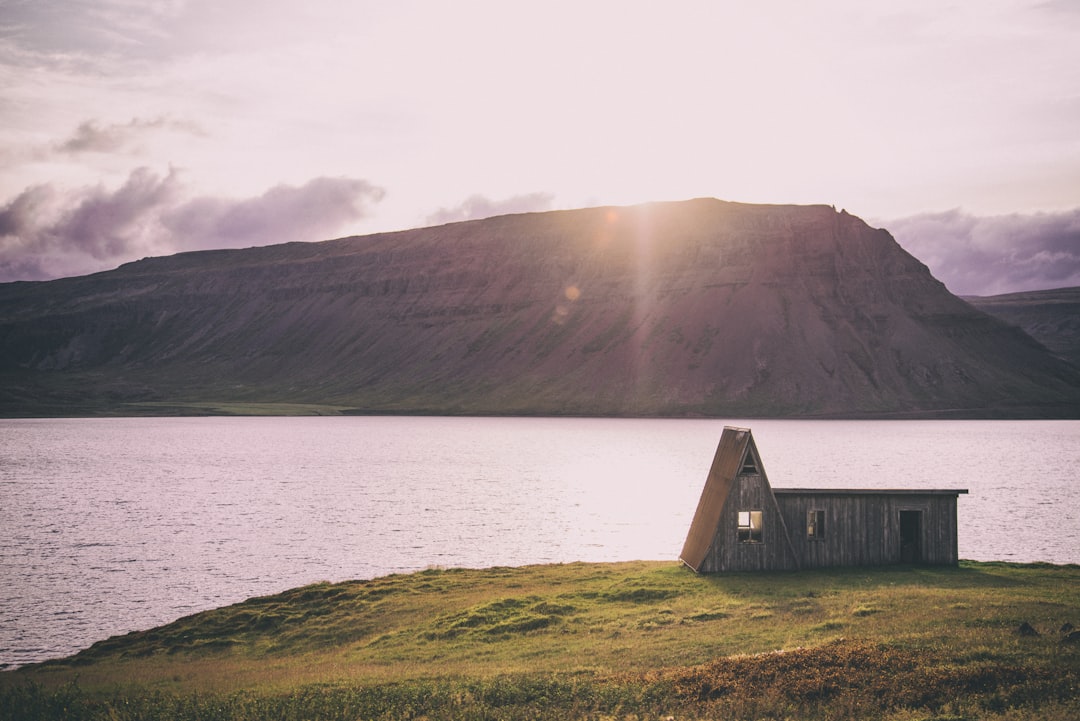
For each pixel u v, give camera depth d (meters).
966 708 26.36
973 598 44.31
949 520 59.00
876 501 58.84
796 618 43.47
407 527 111.50
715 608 47.59
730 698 29.50
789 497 58.25
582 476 181.25
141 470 192.25
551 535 104.88
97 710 33.12
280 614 58.91
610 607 51.22
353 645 49.62
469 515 122.94
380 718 29.70
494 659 41.75
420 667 40.97
